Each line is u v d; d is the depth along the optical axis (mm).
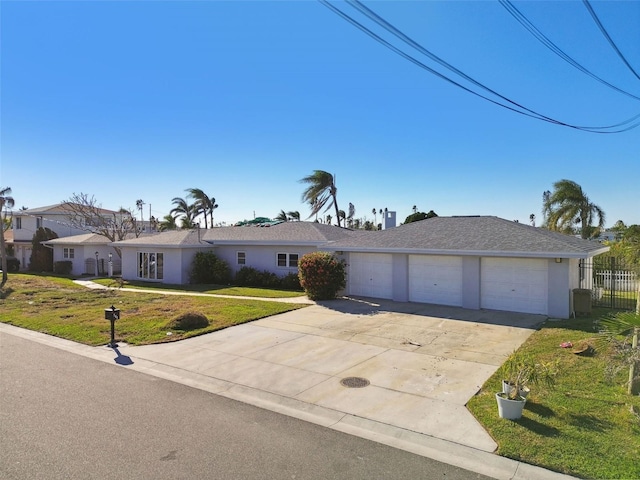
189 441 5504
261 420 6219
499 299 14609
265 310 14914
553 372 6258
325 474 4730
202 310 15062
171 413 6461
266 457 5105
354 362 9086
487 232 15781
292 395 7246
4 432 5738
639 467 4699
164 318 13789
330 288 17172
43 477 4594
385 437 5672
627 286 17312
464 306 15133
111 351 10242
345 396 7168
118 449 5262
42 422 6074
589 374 7770
